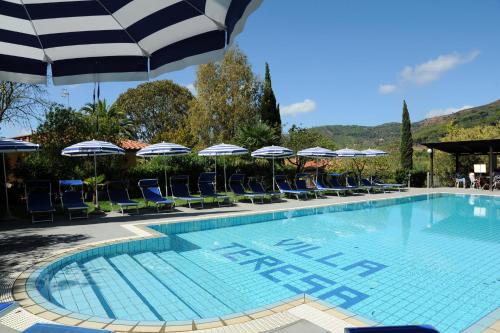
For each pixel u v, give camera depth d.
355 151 18.42
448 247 7.77
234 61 26.70
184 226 9.88
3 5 1.86
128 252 7.31
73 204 10.64
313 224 10.71
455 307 4.55
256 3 1.51
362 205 14.69
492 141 17.78
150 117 42.12
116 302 4.72
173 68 2.13
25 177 13.32
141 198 15.59
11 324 3.42
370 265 6.41
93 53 2.33
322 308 3.74
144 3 1.85
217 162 18.36
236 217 10.88
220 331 3.22
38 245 6.94
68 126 15.00
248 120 26.48
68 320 3.50
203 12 1.83
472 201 16.08
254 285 5.42
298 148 21.09
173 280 5.62
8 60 2.24
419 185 22.19
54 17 1.97
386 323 4.12
